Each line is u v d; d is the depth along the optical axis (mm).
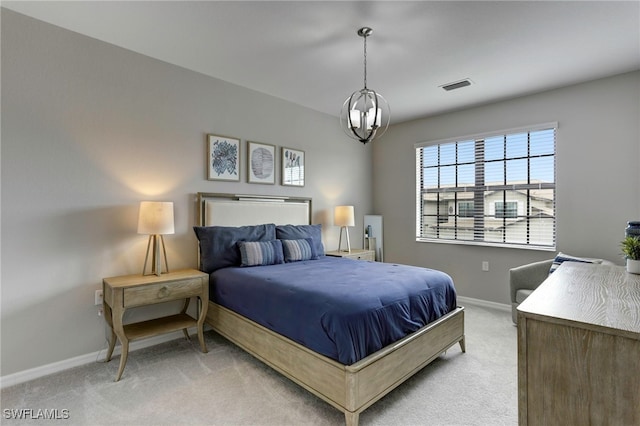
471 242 4152
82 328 2492
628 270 1867
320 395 1808
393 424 1770
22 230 2254
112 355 2598
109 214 2639
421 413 1866
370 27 2322
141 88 2807
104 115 2611
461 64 2900
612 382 949
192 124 3139
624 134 3084
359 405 1684
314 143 4301
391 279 2365
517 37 2438
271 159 3787
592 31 2350
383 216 5027
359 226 4957
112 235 2650
